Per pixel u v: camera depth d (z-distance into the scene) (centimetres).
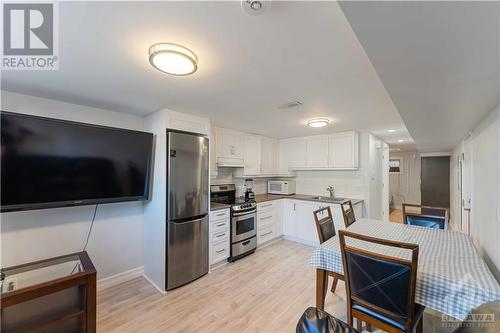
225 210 317
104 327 190
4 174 174
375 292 141
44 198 193
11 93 199
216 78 172
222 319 200
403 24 75
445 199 617
